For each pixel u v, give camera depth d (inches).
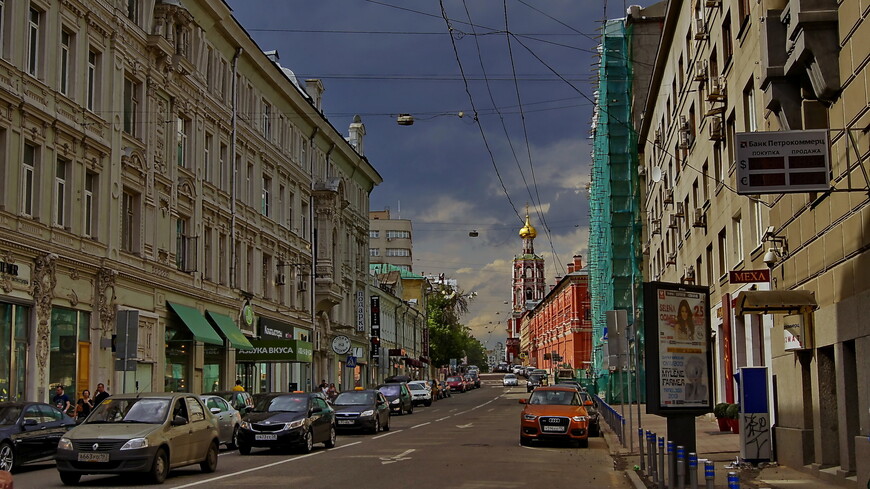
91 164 1051.9
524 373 5536.4
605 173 2231.8
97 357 1056.8
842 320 594.2
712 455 821.9
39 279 932.6
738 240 1100.5
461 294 4758.9
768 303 661.3
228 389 1489.9
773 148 571.2
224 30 1459.2
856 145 556.4
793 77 671.1
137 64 1173.7
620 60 2159.2
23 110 910.4
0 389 871.7
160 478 621.0
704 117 1264.8
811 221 674.2
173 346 1299.2
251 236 1637.6
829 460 649.6
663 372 615.8
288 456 860.0
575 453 911.0
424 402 2310.5
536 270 7165.4
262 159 1697.8
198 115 1382.9
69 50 1022.4
